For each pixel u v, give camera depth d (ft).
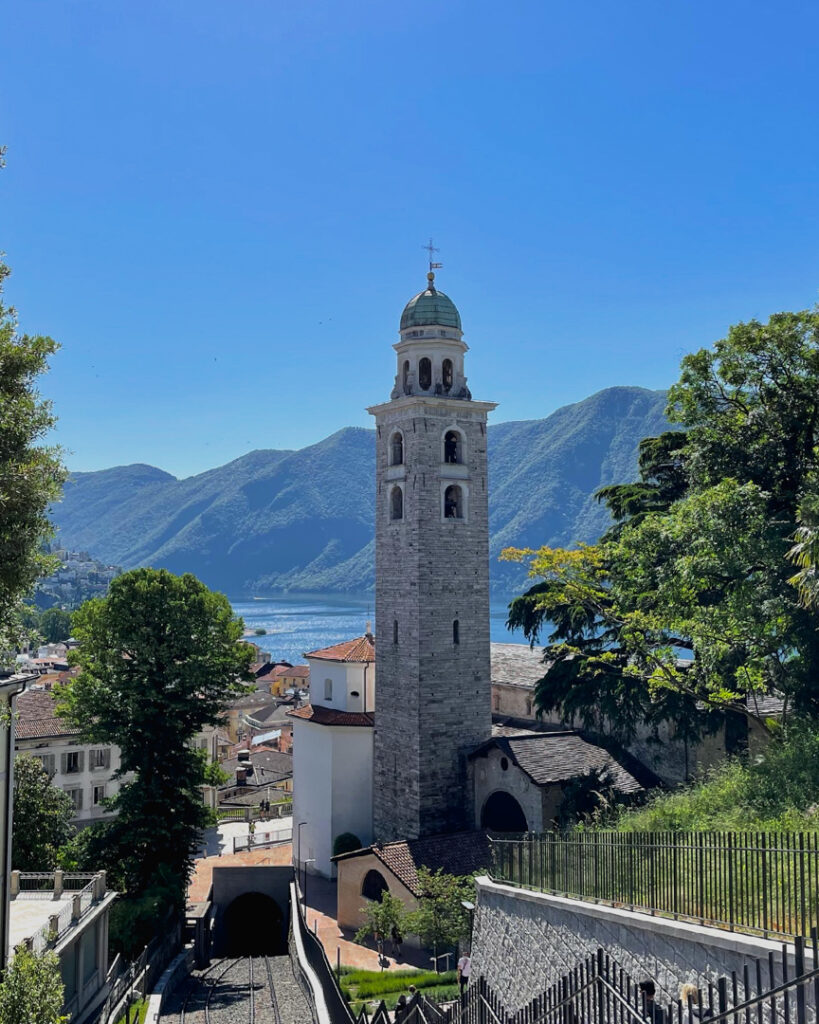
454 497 215.10
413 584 208.33
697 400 144.15
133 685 177.78
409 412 212.02
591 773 184.75
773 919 56.34
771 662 126.00
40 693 273.95
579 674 184.24
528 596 197.26
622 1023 53.42
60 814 164.25
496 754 201.36
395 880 178.09
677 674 148.97
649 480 193.77
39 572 81.71
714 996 53.31
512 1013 79.77
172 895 168.35
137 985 129.39
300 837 234.79
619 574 156.76
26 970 78.84
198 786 188.44
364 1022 96.12
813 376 135.74
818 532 103.04
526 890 84.89
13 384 79.66
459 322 218.79
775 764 110.42
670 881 64.75
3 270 78.69
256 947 225.15
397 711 212.02
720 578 130.52
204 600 186.50
